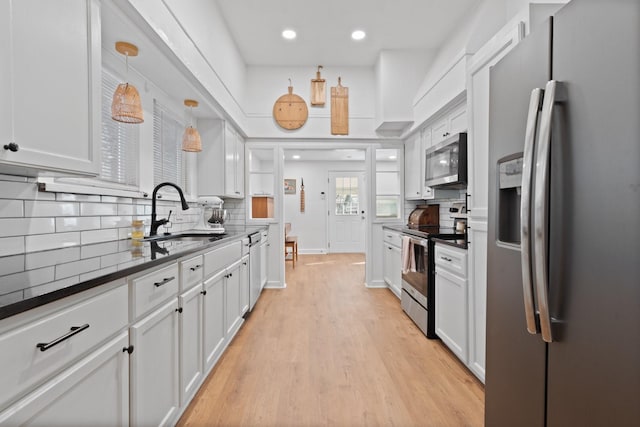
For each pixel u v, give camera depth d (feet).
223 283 7.36
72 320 2.77
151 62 6.70
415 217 12.85
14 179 4.31
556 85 2.96
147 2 5.18
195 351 5.72
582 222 2.64
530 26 4.93
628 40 2.26
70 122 3.63
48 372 2.52
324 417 5.33
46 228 4.84
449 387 6.22
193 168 10.75
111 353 3.31
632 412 2.23
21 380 2.28
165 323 4.58
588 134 2.59
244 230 10.95
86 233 5.72
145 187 7.64
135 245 5.71
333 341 8.37
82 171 3.80
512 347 3.80
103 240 6.17
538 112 3.13
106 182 6.42
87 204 5.73
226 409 5.53
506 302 3.94
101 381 3.20
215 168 11.05
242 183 13.87
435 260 8.43
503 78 4.06
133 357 3.70
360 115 14.16
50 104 3.36
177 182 9.73
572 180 2.75
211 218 9.64
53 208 4.97
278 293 13.21
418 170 12.67
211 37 8.80
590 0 2.59
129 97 5.36
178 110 9.56
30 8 3.13
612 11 2.39
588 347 2.59
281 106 13.96
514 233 4.21
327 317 10.24
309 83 14.08
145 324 3.96
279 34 11.34
